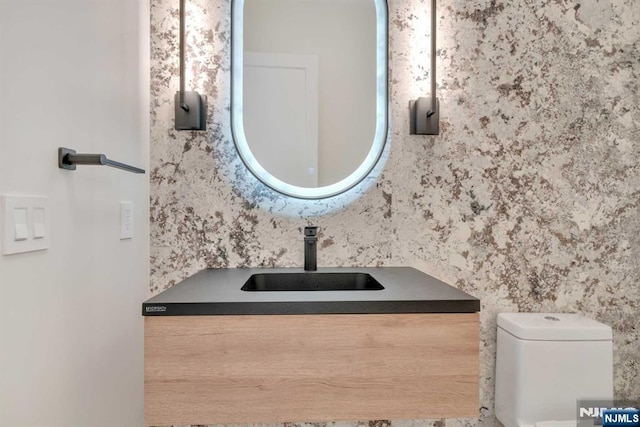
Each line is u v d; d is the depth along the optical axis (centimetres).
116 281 112
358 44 144
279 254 141
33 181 76
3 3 68
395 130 143
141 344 130
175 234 138
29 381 74
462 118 143
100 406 103
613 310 146
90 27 97
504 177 144
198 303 87
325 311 88
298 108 143
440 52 143
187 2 138
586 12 146
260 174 141
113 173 110
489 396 144
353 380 88
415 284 110
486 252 144
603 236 146
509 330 132
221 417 86
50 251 81
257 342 87
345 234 142
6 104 69
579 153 146
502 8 144
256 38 142
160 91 137
